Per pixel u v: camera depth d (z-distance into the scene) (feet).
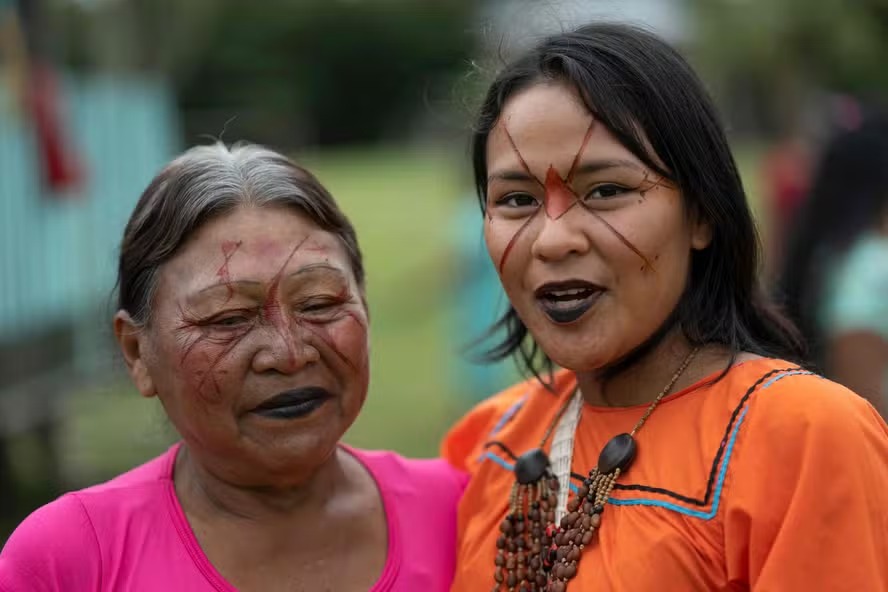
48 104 19.16
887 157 12.60
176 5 30.53
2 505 18.94
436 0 143.54
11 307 18.92
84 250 23.03
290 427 6.51
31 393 19.58
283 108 117.08
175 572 6.56
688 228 6.65
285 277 6.46
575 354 6.49
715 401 6.42
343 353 6.59
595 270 6.35
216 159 6.77
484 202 7.32
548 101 6.41
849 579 5.71
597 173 6.32
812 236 12.96
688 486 6.19
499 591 6.75
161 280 6.59
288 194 6.59
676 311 6.77
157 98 29.27
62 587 6.40
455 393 26.16
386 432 24.17
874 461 5.93
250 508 6.84
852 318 12.39
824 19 32.91
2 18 18.33
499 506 7.07
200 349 6.42
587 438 6.92
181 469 7.09
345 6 135.23
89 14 26.63
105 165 24.94
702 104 6.64
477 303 21.61
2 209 18.74
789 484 5.92
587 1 7.76
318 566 6.93
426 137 110.73
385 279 47.21
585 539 6.39
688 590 6.00
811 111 29.14
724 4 34.81
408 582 7.02
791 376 6.23
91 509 6.64
